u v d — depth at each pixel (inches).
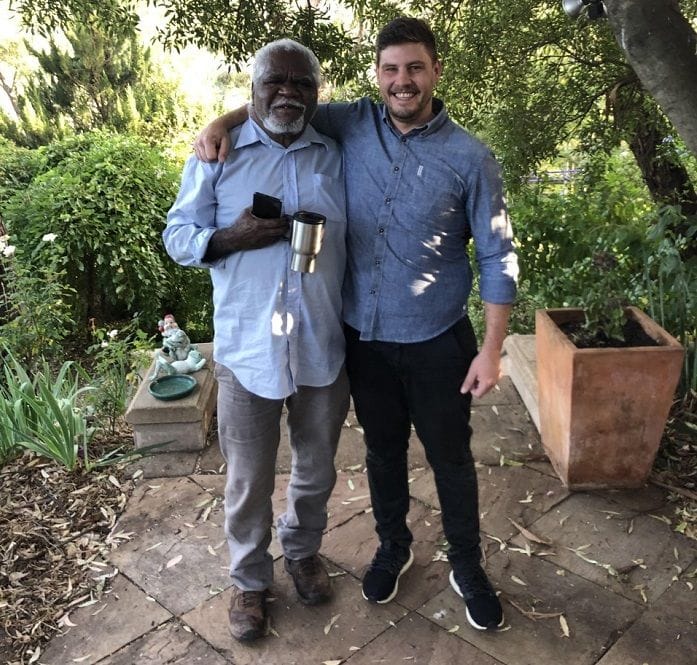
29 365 158.7
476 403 137.4
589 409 102.3
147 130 485.1
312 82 67.1
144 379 131.7
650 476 111.4
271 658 80.7
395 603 88.3
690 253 159.5
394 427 82.5
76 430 123.6
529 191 177.5
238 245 68.5
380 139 72.4
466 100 166.6
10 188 255.0
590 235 159.9
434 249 73.2
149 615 87.8
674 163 168.9
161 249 251.8
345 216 74.2
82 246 232.1
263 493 80.1
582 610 86.1
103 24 174.1
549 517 103.7
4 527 104.7
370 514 106.0
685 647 80.0
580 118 167.3
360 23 167.9
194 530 103.5
